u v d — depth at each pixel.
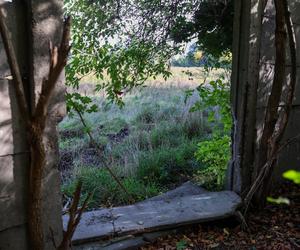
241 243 3.30
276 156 3.59
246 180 3.91
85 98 4.02
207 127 7.23
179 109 8.48
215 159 4.79
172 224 3.31
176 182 5.23
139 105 8.99
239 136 3.88
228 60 5.72
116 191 4.57
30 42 2.21
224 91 4.66
